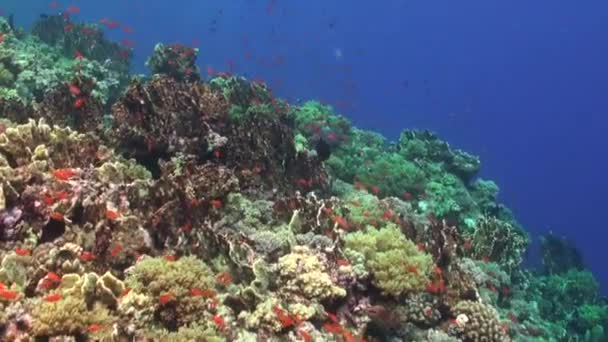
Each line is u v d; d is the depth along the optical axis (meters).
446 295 9.50
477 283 11.52
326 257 8.73
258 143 12.38
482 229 14.35
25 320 6.26
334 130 19.27
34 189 7.91
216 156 11.40
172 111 11.54
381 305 8.73
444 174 19.69
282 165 12.67
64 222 7.79
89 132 10.72
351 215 11.30
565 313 17.42
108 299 6.78
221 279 7.88
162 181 8.59
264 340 7.24
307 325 7.55
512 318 12.10
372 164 17.59
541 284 18.38
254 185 11.43
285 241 9.00
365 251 9.31
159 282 7.01
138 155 10.88
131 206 8.45
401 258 9.00
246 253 8.45
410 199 16.92
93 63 18.33
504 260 14.33
